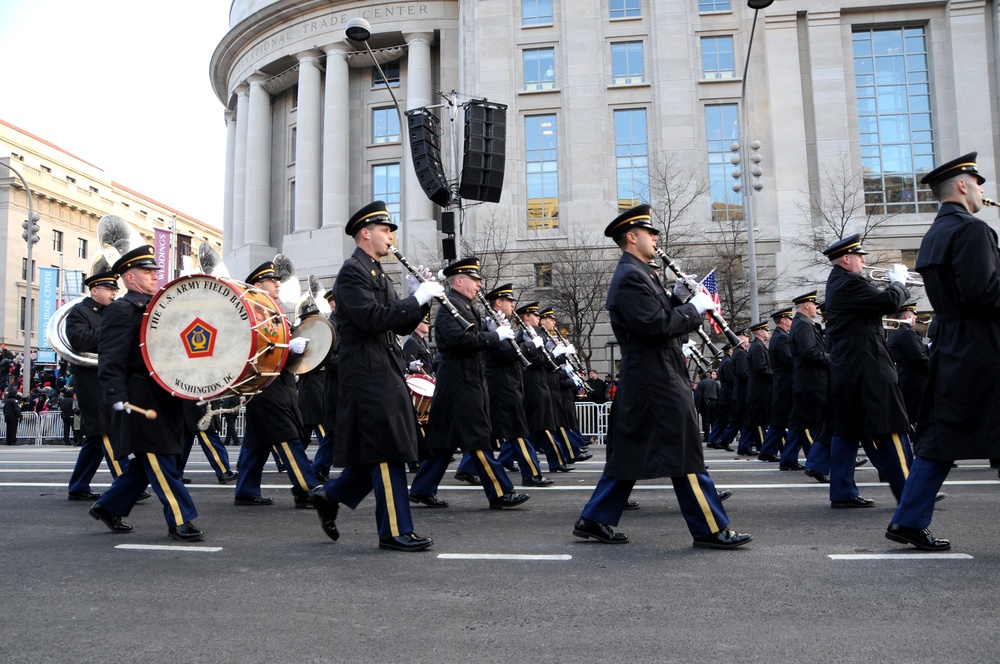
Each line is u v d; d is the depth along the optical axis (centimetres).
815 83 3359
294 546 583
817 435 925
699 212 3319
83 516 738
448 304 730
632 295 540
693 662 327
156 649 355
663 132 3394
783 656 332
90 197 6519
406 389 578
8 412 2423
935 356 505
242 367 608
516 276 3338
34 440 2506
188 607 421
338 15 4062
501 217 3419
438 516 726
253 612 410
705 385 1978
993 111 3309
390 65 4188
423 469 793
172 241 2756
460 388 776
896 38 3431
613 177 3444
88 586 466
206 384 603
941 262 492
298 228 4066
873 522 646
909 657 328
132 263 611
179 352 603
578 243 3325
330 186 3997
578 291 3169
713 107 3434
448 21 3969
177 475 613
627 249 570
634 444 550
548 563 511
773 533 602
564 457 1231
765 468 1157
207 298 613
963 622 372
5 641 368
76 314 824
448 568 502
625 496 578
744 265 3228
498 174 1608
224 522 699
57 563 529
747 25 3431
